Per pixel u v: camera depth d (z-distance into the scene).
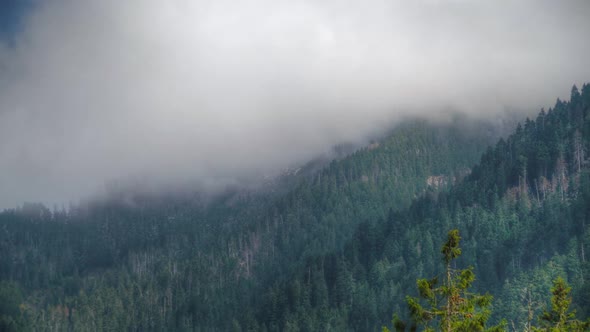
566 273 153.75
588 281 138.88
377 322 187.75
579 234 169.25
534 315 139.50
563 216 179.50
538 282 153.62
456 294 42.75
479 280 170.88
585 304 132.62
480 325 42.50
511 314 147.62
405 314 181.50
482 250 186.38
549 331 53.97
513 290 154.50
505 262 176.00
